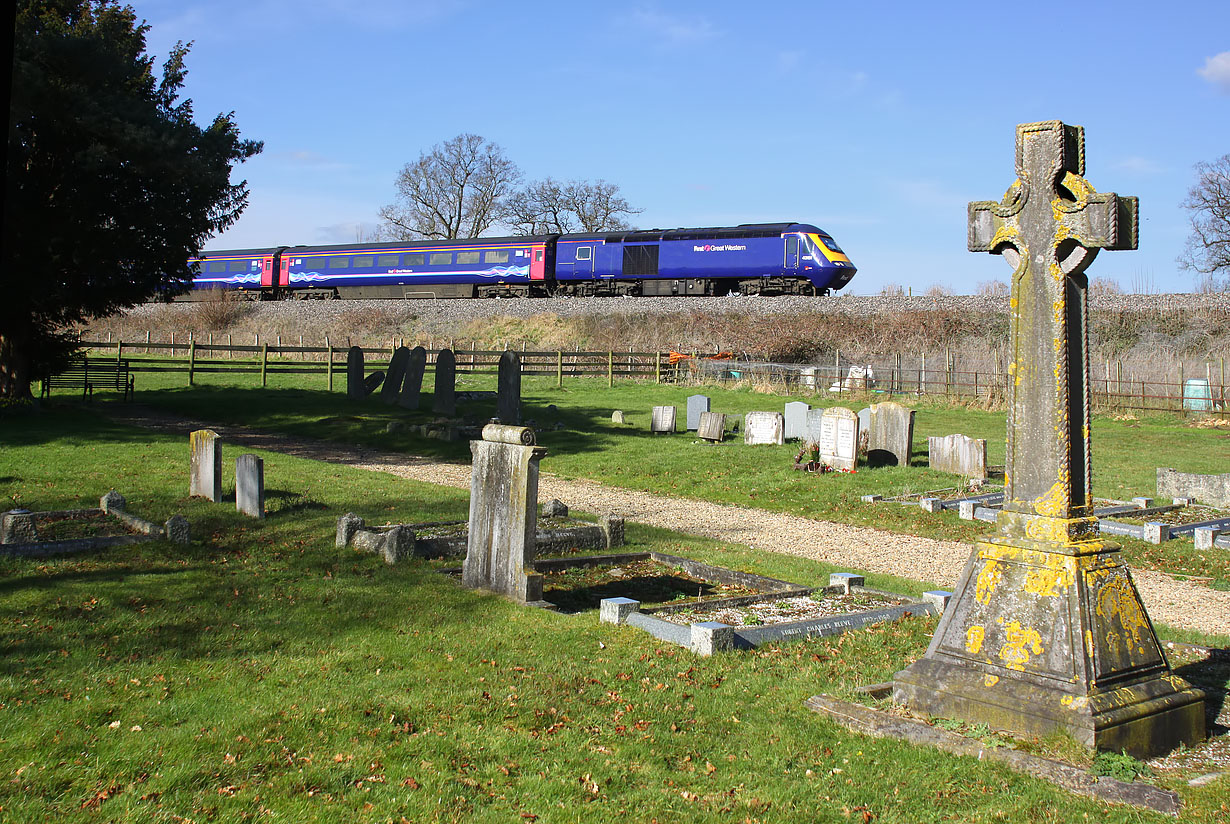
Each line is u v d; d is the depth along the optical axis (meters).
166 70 25.31
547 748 5.46
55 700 5.93
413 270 57.81
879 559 12.10
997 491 16.61
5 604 7.90
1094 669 5.40
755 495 16.70
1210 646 7.87
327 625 7.68
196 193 23.39
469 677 6.55
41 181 21.47
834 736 5.70
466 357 43.75
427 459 19.44
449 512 12.98
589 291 53.72
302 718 5.75
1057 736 5.31
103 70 21.03
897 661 7.09
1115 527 13.48
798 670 6.88
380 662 6.82
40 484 13.83
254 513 11.87
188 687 6.25
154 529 10.52
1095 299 41.94
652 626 7.67
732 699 6.27
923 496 16.02
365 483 15.35
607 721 5.86
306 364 34.28
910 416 19.33
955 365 35.09
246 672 6.55
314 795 4.84
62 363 25.69
